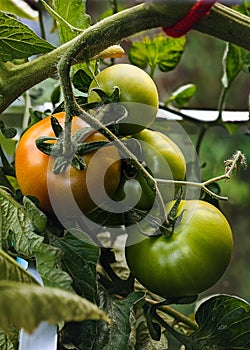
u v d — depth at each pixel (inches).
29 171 24.1
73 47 23.6
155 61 37.2
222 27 24.5
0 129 27.8
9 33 24.8
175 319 29.8
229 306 26.5
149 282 25.2
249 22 24.6
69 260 24.4
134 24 24.0
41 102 36.7
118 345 24.7
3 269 20.6
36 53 25.3
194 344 27.0
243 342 26.6
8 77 25.4
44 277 22.7
